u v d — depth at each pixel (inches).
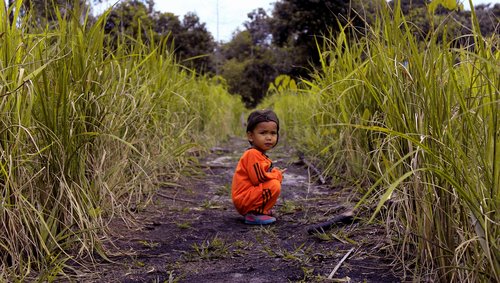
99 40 118.1
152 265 96.0
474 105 77.9
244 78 1792.6
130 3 298.5
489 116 65.6
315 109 216.4
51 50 105.9
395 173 92.8
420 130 77.5
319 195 160.6
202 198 163.6
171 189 174.1
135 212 137.2
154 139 168.4
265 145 129.6
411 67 83.8
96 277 88.7
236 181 131.0
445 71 80.7
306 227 122.0
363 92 142.1
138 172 150.5
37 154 93.4
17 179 89.9
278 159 268.5
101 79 120.5
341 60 154.5
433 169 62.2
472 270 66.7
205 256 100.6
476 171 65.2
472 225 68.6
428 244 79.4
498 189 62.5
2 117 87.0
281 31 1022.4
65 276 86.3
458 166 69.6
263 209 128.1
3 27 92.0
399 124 90.2
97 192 116.2
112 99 124.3
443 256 74.2
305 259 97.2
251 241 112.7
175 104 208.8
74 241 98.5
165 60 199.6
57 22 118.5
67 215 100.2
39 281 81.2
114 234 114.8
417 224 85.8
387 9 92.9
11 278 83.0
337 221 117.4
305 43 991.0
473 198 65.4
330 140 187.5
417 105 81.7
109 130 117.7
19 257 83.2
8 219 86.4
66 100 98.7
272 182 127.7
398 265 90.1
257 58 1861.5
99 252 97.4
